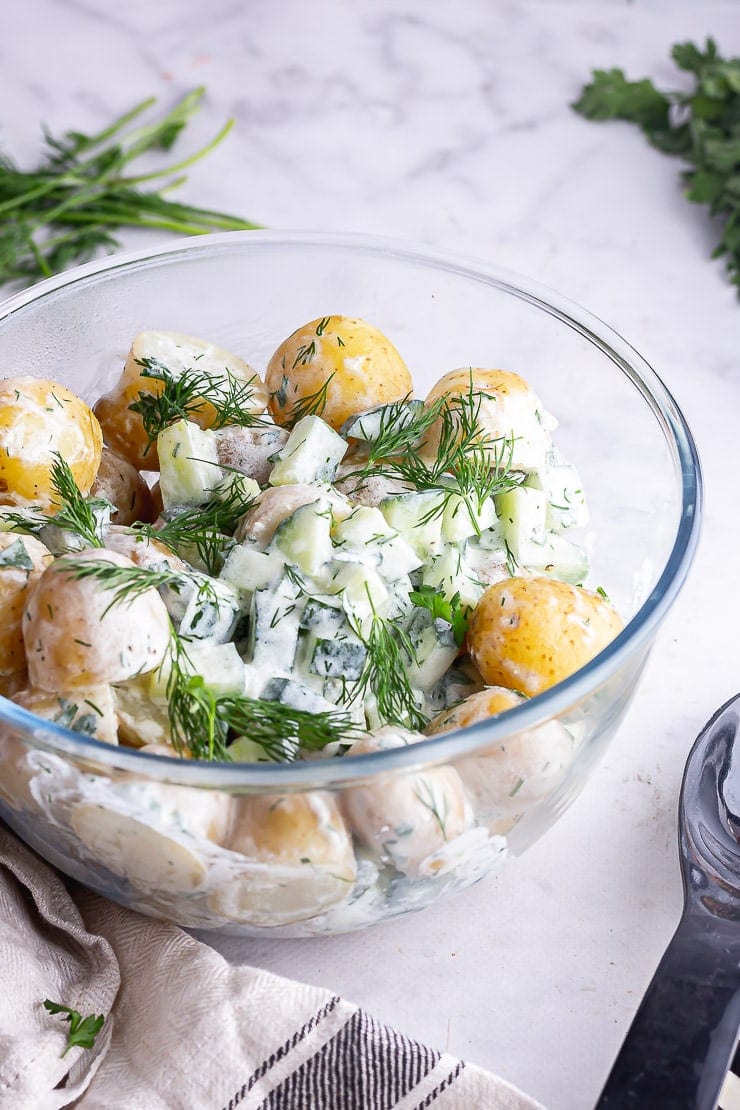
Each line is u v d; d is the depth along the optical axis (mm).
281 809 448
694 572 640
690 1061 471
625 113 854
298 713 471
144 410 570
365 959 522
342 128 854
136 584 461
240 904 475
